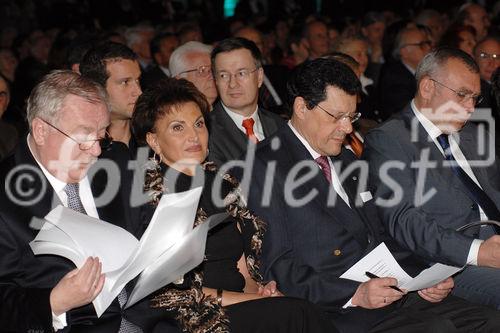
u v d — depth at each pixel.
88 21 14.25
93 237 3.42
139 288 3.44
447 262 4.41
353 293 4.18
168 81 4.15
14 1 16.09
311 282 4.23
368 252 4.46
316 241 4.36
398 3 14.95
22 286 3.55
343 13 15.09
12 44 11.74
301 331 3.85
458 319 4.51
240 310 3.85
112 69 5.14
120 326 3.66
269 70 7.75
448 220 4.72
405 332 4.20
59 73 3.60
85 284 3.24
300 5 15.62
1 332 3.46
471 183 4.80
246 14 14.86
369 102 7.61
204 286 4.01
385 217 4.56
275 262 4.28
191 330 3.77
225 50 5.56
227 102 5.58
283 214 4.34
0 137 6.28
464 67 4.69
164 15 15.80
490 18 12.45
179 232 3.49
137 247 3.37
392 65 8.31
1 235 3.50
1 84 6.32
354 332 4.18
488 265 4.35
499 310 4.53
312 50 9.80
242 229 4.21
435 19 11.29
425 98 4.77
